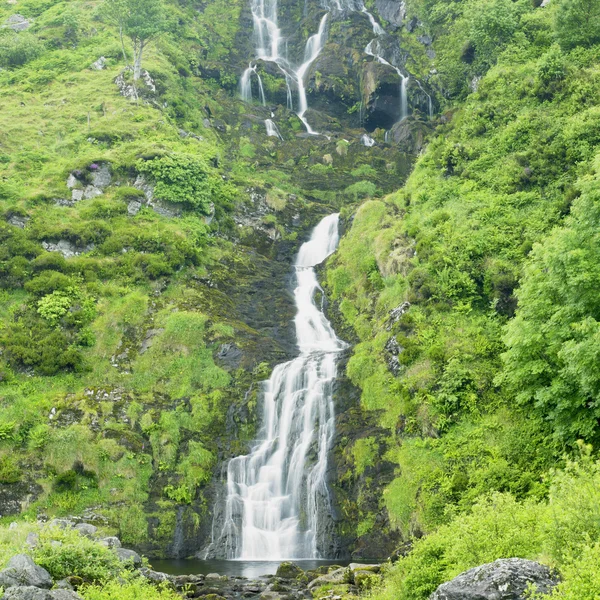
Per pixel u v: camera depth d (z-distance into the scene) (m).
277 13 75.88
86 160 43.94
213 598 19.16
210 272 41.19
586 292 21.30
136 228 41.09
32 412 31.03
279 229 47.00
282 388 32.94
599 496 12.27
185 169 44.56
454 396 27.33
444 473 25.44
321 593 19.12
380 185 53.62
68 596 14.27
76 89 56.28
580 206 22.45
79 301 36.50
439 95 60.88
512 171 37.41
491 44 50.66
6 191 41.47
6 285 36.78
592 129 36.38
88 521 27.89
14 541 17.91
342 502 28.05
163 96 55.12
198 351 35.03
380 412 29.95
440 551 15.73
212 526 28.81
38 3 72.06
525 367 23.08
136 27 55.22
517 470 23.16
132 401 32.41
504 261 32.28
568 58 43.34
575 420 21.28
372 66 63.47
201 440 31.39
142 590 16.59
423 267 34.03
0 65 60.69
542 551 12.85
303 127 62.00
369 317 36.28
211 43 68.88
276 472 30.30
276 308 39.84
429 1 66.88
